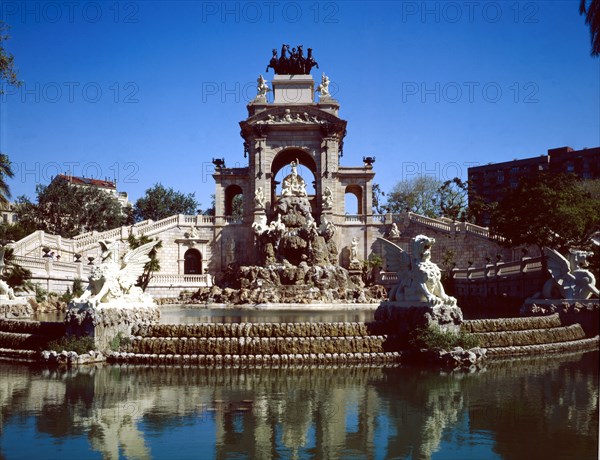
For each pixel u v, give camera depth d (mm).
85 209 103375
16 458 14820
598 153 113688
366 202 82625
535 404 20062
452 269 67375
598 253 41156
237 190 89375
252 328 27906
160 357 26281
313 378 23656
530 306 36312
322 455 15266
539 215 42531
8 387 22047
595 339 33094
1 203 42000
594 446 15898
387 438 16594
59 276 53594
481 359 27047
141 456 15023
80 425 17578
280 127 83250
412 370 25234
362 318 40938
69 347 26156
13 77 33250
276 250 73812
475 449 15719
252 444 16016
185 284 71625
